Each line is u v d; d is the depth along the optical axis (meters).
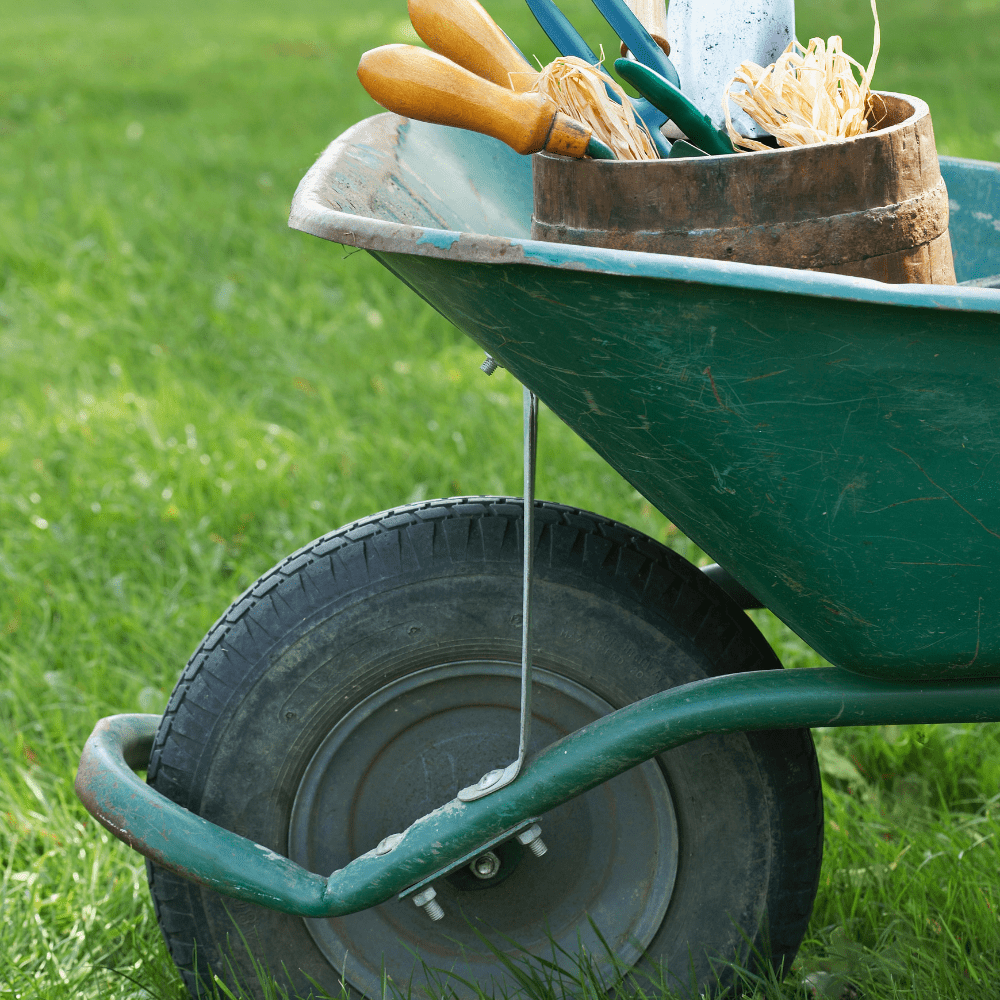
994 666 1.11
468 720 1.37
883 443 0.99
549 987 1.35
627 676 1.34
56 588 2.45
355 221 0.97
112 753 1.28
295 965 1.38
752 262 1.05
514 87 1.11
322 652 1.31
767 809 1.35
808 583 1.09
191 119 7.32
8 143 6.73
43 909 1.69
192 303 4.09
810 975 1.48
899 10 9.48
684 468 1.06
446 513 1.33
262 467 2.93
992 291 0.88
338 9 14.82
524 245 0.91
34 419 3.19
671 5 1.37
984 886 1.61
